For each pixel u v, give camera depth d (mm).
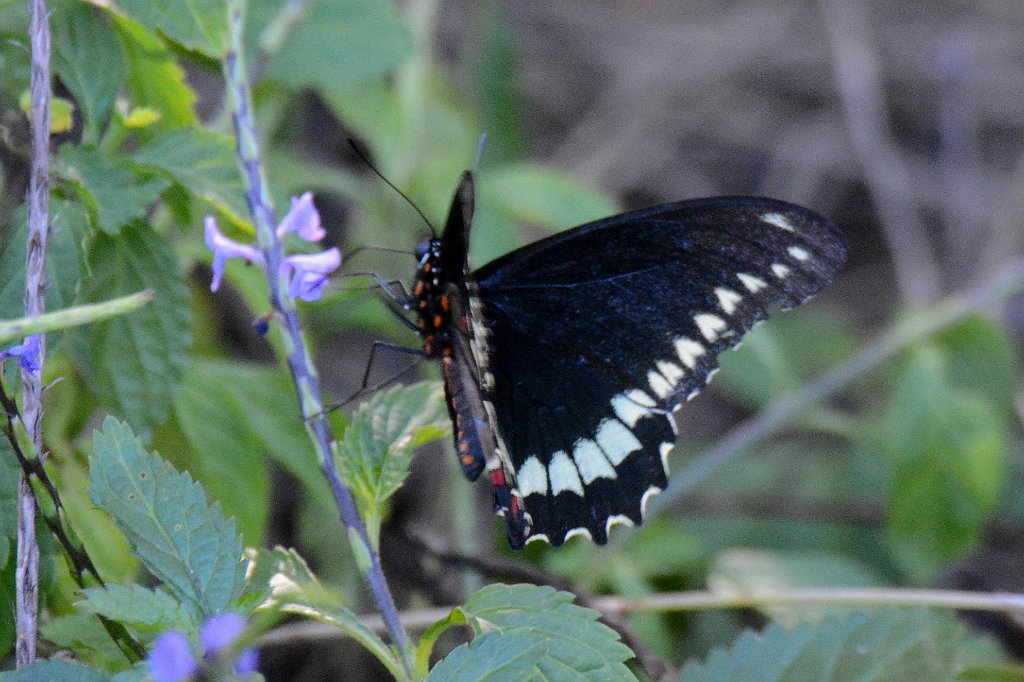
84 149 940
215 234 931
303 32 1002
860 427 1048
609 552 1026
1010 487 1088
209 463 975
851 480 1082
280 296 929
